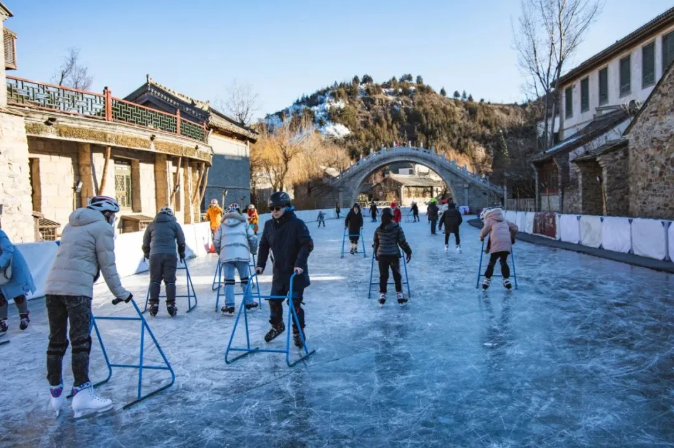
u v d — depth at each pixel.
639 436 3.64
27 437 3.89
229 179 35.91
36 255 9.88
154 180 20.08
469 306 8.05
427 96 185.50
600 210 22.62
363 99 179.50
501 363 5.28
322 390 4.68
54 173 15.66
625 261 12.40
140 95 30.19
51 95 14.73
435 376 4.95
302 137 63.25
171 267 7.97
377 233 8.41
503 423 3.89
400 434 3.76
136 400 4.53
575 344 5.89
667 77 15.89
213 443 3.70
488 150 130.38
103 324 7.46
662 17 23.62
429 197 93.50
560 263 12.81
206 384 4.91
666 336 6.13
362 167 62.66
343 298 9.01
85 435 3.91
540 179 32.12
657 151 16.47
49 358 4.29
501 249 9.12
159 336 6.73
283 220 6.01
